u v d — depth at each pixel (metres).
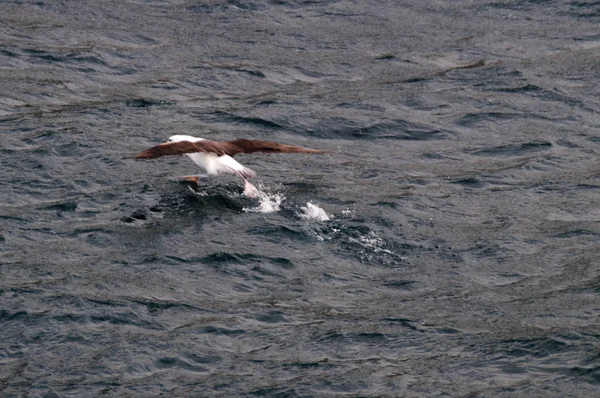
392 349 62.44
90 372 58.91
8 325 62.84
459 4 131.38
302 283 69.94
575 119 102.62
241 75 110.25
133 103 101.56
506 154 94.56
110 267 70.25
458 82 110.56
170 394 57.31
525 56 117.44
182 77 109.00
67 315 64.00
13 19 119.50
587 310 67.12
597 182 88.25
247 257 72.50
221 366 60.16
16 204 78.94
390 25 125.38
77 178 83.75
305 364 60.56
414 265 73.12
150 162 87.31
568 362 60.59
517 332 64.25
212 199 80.75
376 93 107.25
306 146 95.19
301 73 111.94
